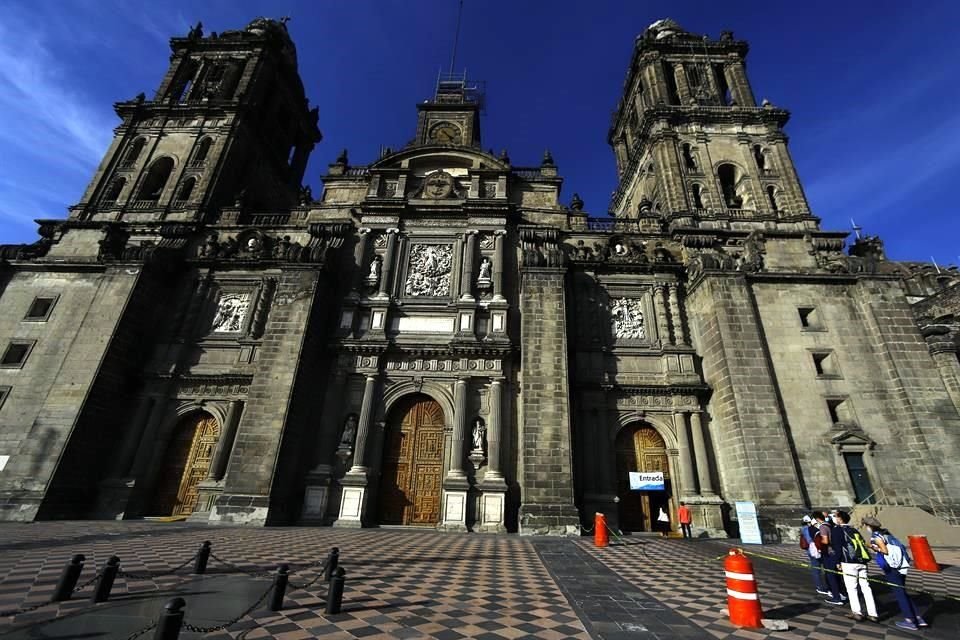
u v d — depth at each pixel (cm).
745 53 4531
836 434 2534
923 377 2625
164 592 952
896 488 2422
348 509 2472
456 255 3259
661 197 3781
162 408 2819
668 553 1761
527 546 1866
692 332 3052
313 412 2792
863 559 1003
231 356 2984
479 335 2964
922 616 965
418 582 1152
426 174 3662
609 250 3341
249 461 2403
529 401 2562
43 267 3133
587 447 2697
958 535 1997
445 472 2625
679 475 2645
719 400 2677
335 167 3812
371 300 3039
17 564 1161
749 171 3812
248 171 4209
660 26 4962
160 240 3416
